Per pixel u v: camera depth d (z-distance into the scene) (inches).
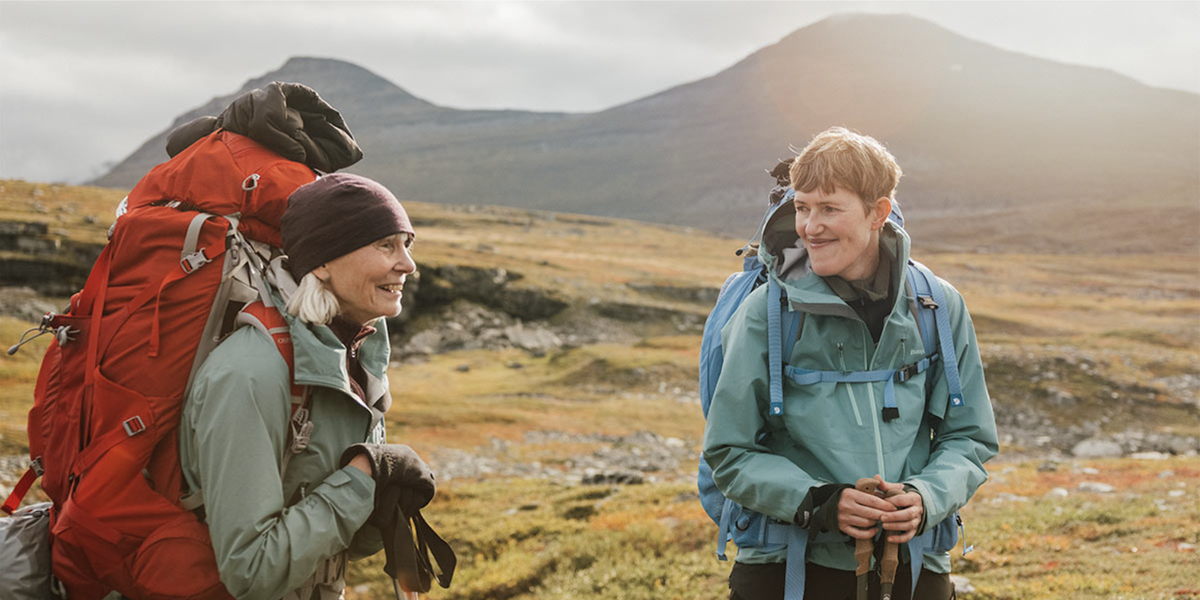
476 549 590.9
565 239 7116.1
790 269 123.3
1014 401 1902.1
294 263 101.8
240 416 94.4
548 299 3870.6
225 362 96.3
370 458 101.1
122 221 102.1
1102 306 4276.6
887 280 121.3
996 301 4495.6
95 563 96.8
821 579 118.0
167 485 98.5
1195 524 411.8
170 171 108.7
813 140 119.0
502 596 461.1
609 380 2455.7
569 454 1477.6
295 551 94.3
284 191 106.8
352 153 122.9
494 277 3897.6
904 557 114.0
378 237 100.7
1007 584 335.0
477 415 1781.5
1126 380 1988.2
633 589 396.8
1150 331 2711.6
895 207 121.5
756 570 122.1
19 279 3097.9
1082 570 348.2
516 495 876.0
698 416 1940.2
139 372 97.0
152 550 95.2
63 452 99.8
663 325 3895.2
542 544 574.2
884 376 117.3
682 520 568.4
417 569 102.9
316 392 101.6
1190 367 2124.8
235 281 100.4
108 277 101.0
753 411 118.8
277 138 109.9
